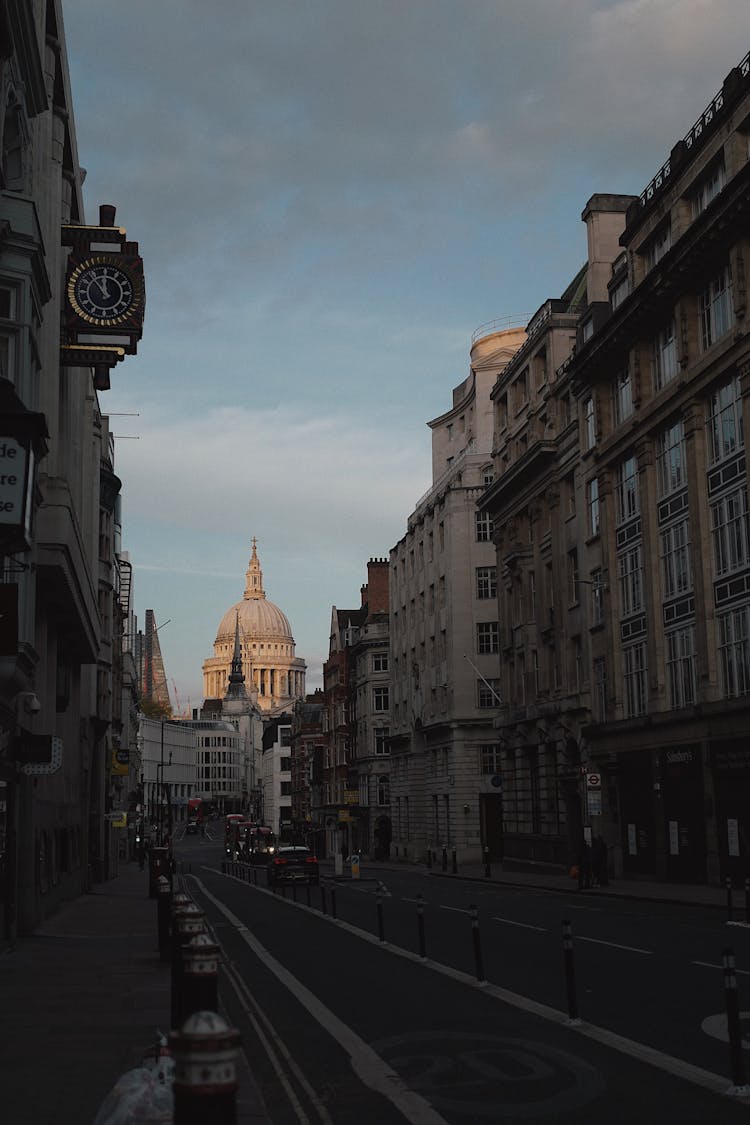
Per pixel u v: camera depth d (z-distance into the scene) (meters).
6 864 21.45
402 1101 9.01
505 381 63.94
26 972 17.20
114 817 60.66
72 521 28.11
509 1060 10.41
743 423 36.09
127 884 54.12
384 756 96.62
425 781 81.94
